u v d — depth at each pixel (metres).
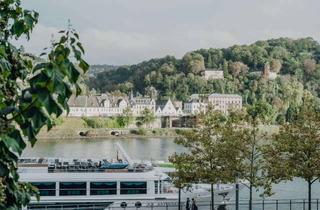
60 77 5.50
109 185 50.34
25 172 50.22
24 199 7.16
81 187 49.84
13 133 5.65
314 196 66.69
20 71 9.12
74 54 6.29
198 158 45.25
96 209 49.69
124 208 48.84
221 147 43.94
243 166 43.12
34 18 8.12
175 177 46.16
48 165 51.59
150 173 51.44
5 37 8.61
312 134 41.03
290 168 40.94
